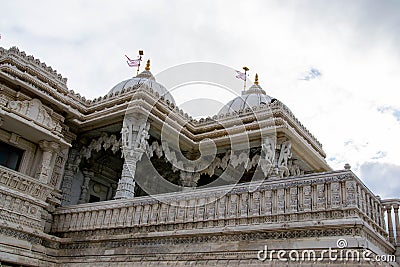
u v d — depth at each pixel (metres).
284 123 16.12
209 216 11.45
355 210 9.37
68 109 16.42
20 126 14.91
